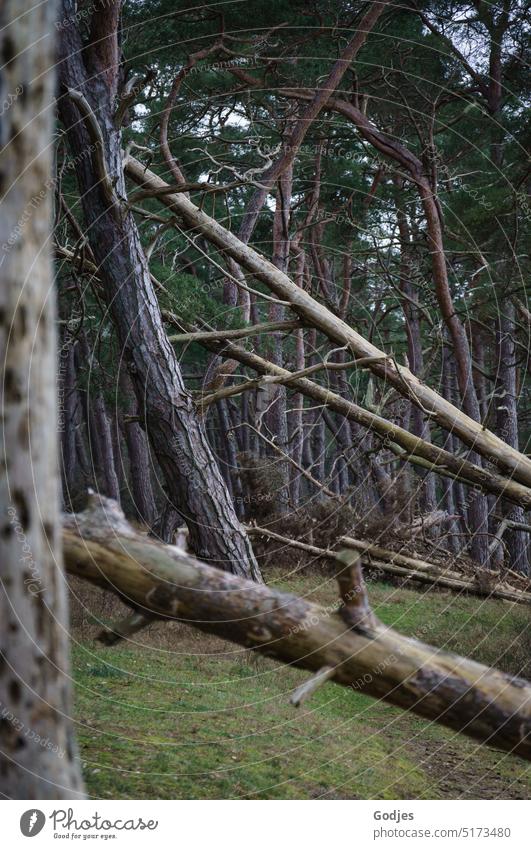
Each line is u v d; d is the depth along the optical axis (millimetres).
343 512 17125
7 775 2176
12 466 2145
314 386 12523
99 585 3635
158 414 9352
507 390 18594
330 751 6473
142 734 5914
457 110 18359
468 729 3410
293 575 15875
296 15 14492
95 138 8586
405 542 17000
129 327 9242
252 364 12289
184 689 7605
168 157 11867
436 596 15758
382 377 11828
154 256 16062
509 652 10359
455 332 15406
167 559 3590
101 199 9008
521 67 17375
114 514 3672
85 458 27031
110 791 4520
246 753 5930
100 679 7504
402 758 6848
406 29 16781
